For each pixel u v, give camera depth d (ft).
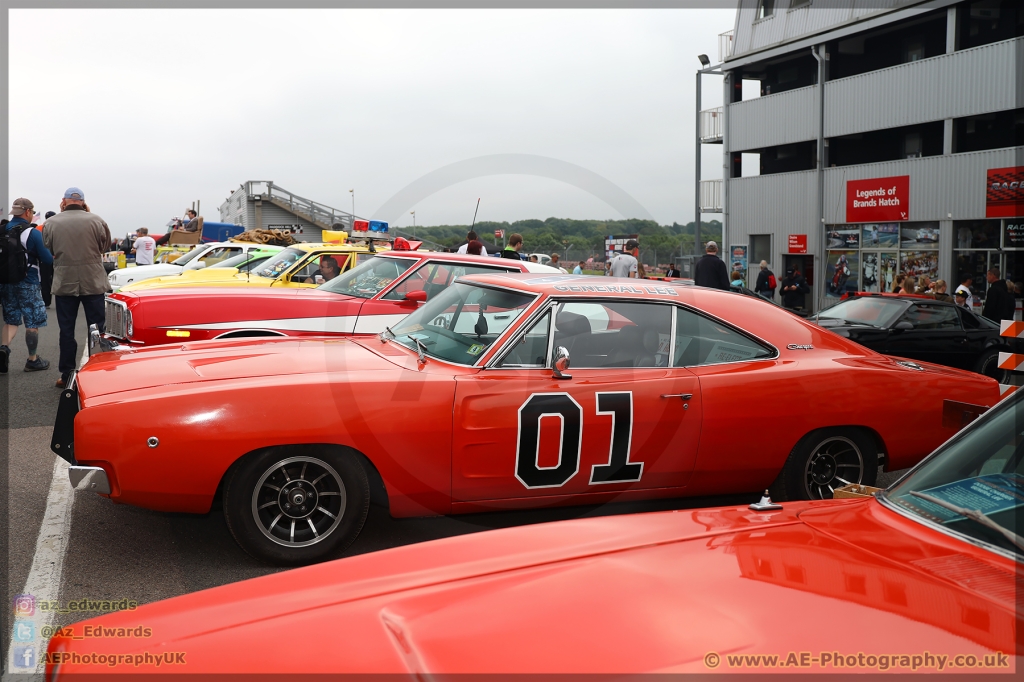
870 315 35.55
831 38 80.43
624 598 4.61
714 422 12.93
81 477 11.00
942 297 43.32
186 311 20.33
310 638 4.37
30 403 23.80
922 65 71.87
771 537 5.47
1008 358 14.80
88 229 25.59
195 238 83.56
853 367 13.84
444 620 4.48
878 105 76.02
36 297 29.76
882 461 14.28
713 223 100.48
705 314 13.65
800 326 14.49
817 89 82.07
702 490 13.34
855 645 3.96
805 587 4.60
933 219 70.69
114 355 14.20
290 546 11.64
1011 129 67.72
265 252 43.50
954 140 70.18
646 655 3.99
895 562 4.87
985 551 4.90
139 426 10.92
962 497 5.52
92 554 12.21
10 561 11.86
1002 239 65.82
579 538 5.81
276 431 11.21
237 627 4.56
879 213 75.20
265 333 20.67
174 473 11.01
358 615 4.63
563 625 4.34
